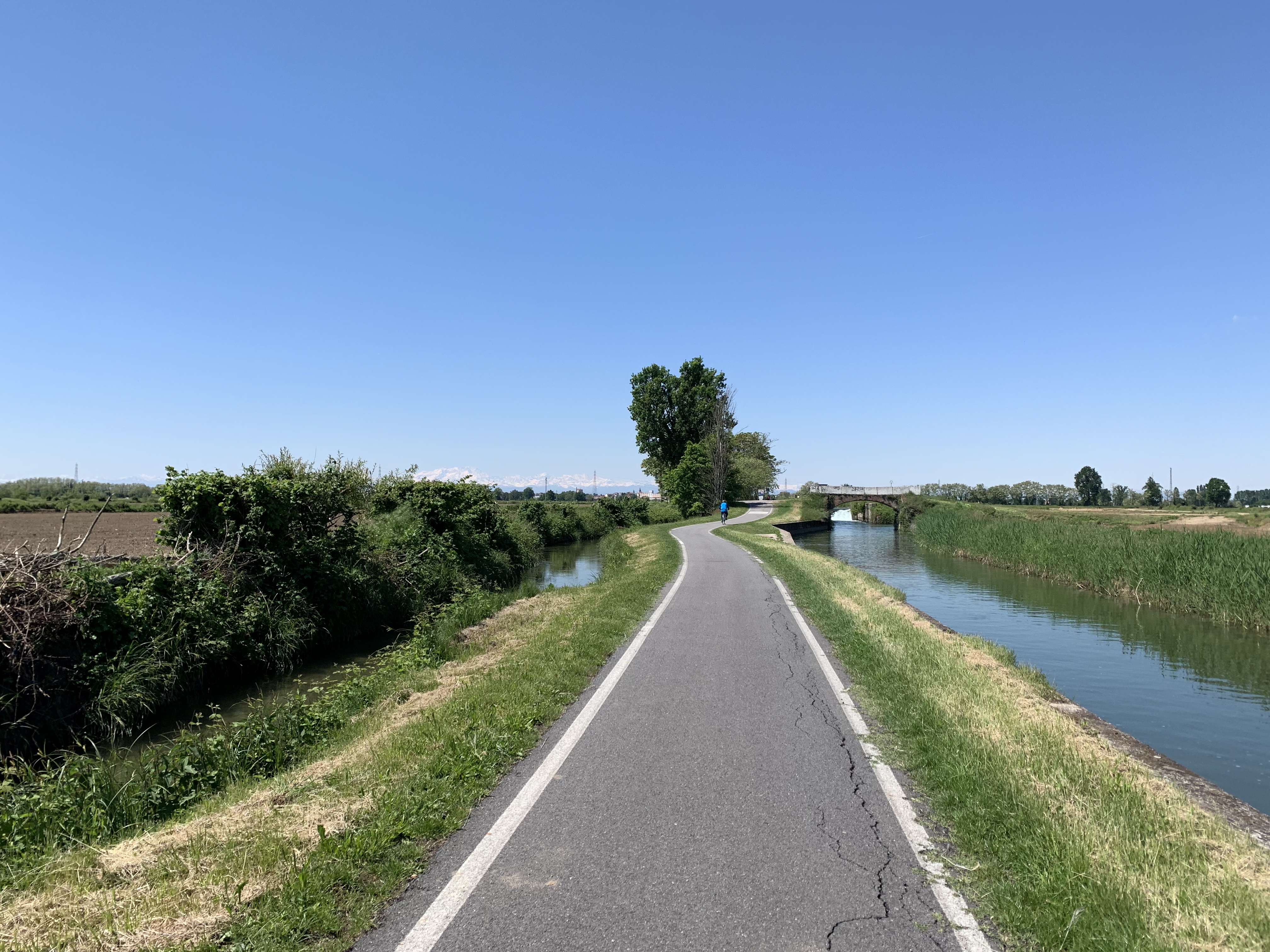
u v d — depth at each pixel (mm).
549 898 3658
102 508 11031
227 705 10297
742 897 3668
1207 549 21484
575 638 10547
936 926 3400
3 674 8375
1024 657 14797
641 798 4949
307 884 3713
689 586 17297
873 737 6254
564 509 51781
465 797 4926
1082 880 3676
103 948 3229
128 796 5805
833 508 77375
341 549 16375
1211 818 4598
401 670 9969
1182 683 12805
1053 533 30391
